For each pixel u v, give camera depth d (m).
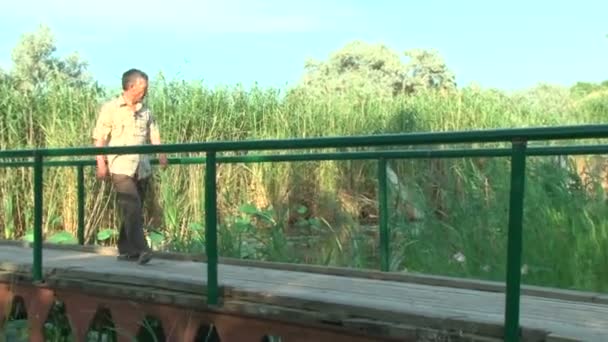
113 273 5.39
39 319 5.86
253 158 6.44
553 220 6.97
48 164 8.16
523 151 3.40
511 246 3.46
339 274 5.52
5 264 6.20
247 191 11.16
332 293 4.62
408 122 14.48
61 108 10.80
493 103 15.89
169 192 9.79
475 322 3.62
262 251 7.98
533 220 7.00
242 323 4.59
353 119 14.40
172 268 5.89
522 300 4.58
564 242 6.65
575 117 17.14
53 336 6.24
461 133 3.54
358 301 4.22
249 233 8.66
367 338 3.99
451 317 3.75
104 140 6.23
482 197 7.96
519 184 3.42
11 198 10.26
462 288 4.90
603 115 17.23
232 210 10.53
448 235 7.39
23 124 10.80
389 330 3.86
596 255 6.53
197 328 4.82
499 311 4.04
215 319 4.73
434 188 9.60
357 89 15.61
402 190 8.48
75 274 5.63
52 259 6.61
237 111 12.87
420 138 3.65
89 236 10.23
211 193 4.66
